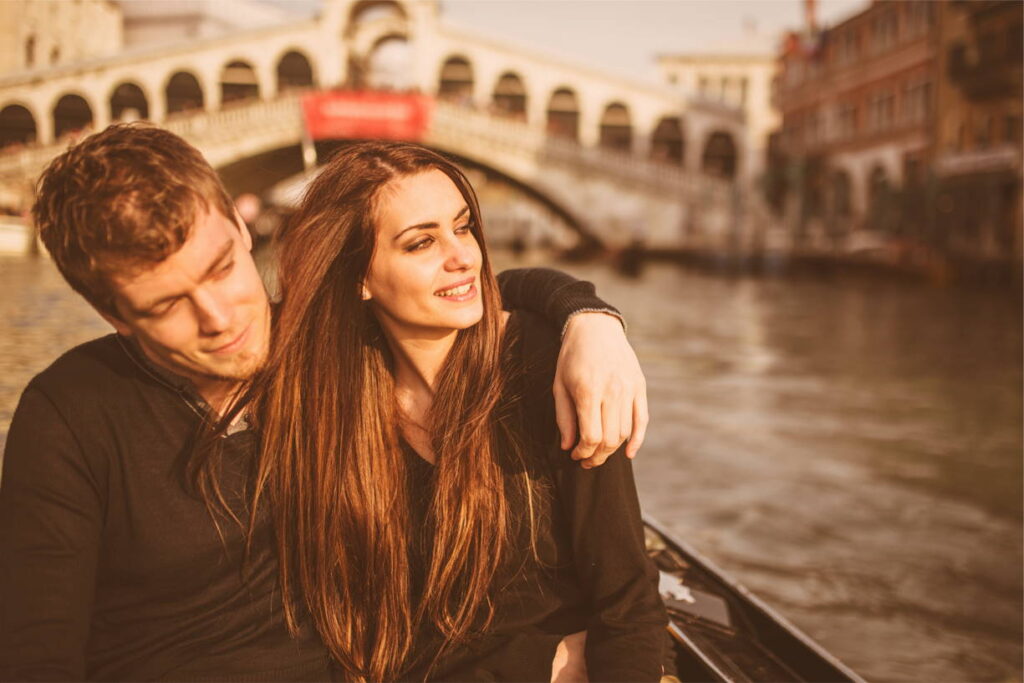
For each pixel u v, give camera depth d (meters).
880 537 4.18
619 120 36.19
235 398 1.20
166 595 1.19
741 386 8.36
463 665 1.31
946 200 27.75
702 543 4.11
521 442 1.28
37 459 1.12
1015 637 3.19
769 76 42.56
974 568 3.77
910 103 30.41
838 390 8.21
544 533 1.30
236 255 1.12
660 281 23.00
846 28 34.66
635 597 1.29
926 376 9.10
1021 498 4.82
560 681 1.35
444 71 34.97
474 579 1.26
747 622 1.75
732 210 30.77
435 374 1.31
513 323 1.34
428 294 1.22
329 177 1.27
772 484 5.04
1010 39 25.50
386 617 1.28
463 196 1.26
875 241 27.69
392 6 30.28
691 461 5.54
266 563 1.24
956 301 18.98
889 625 3.29
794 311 16.20
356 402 1.26
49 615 1.10
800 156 35.53
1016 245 24.55
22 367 1.42
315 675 1.28
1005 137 25.89
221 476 1.19
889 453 5.80
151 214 1.01
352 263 1.25
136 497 1.15
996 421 6.87
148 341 1.12
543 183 29.48
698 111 33.47
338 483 1.25
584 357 1.17
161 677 1.19
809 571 3.80
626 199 30.08
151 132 1.06
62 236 1.03
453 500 1.25
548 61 32.25
